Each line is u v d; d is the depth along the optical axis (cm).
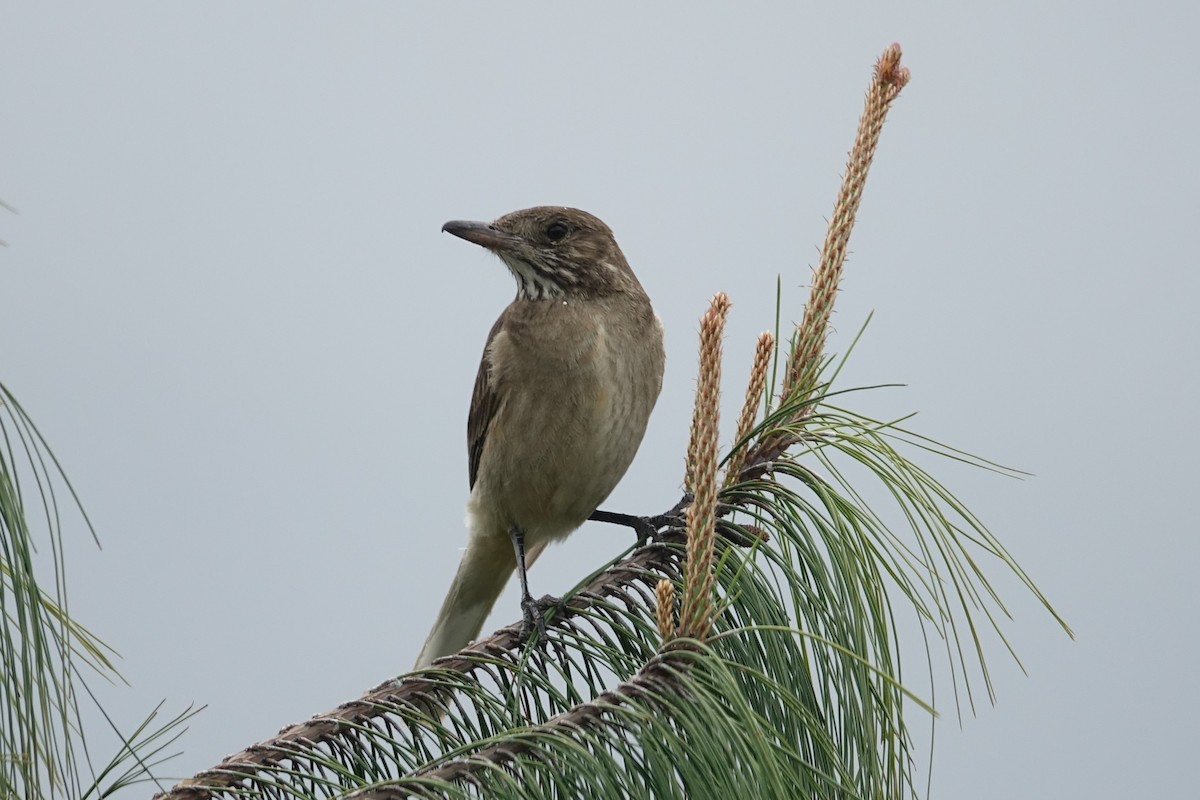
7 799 456
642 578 661
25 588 452
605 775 484
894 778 561
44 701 459
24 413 445
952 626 577
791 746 559
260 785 524
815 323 751
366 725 559
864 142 747
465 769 493
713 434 521
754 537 647
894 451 622
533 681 580
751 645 595
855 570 603
